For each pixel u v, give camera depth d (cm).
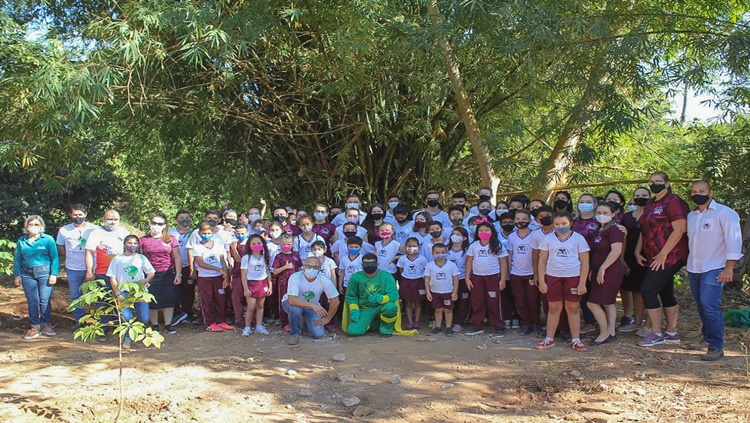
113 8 818
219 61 778
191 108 916
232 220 764
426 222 757
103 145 1180
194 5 720
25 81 703
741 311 668
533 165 1091
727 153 898
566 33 717
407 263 726
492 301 684
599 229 634
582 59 738
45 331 705
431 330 725
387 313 682
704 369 527
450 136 1094
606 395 481
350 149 1047
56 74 661
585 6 780
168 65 839
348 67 846
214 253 735
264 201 1012
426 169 1125
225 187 1099
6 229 1401
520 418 447
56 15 903
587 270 604
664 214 594
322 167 1094
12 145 834
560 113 946
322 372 560
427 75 921
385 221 817
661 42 769
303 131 1057
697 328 670
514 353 600
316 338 684
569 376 526
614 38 723
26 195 1412
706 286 552
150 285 708
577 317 612
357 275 709
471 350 618
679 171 1071
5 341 677
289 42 879
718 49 695
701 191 555
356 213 790
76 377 550
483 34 743
